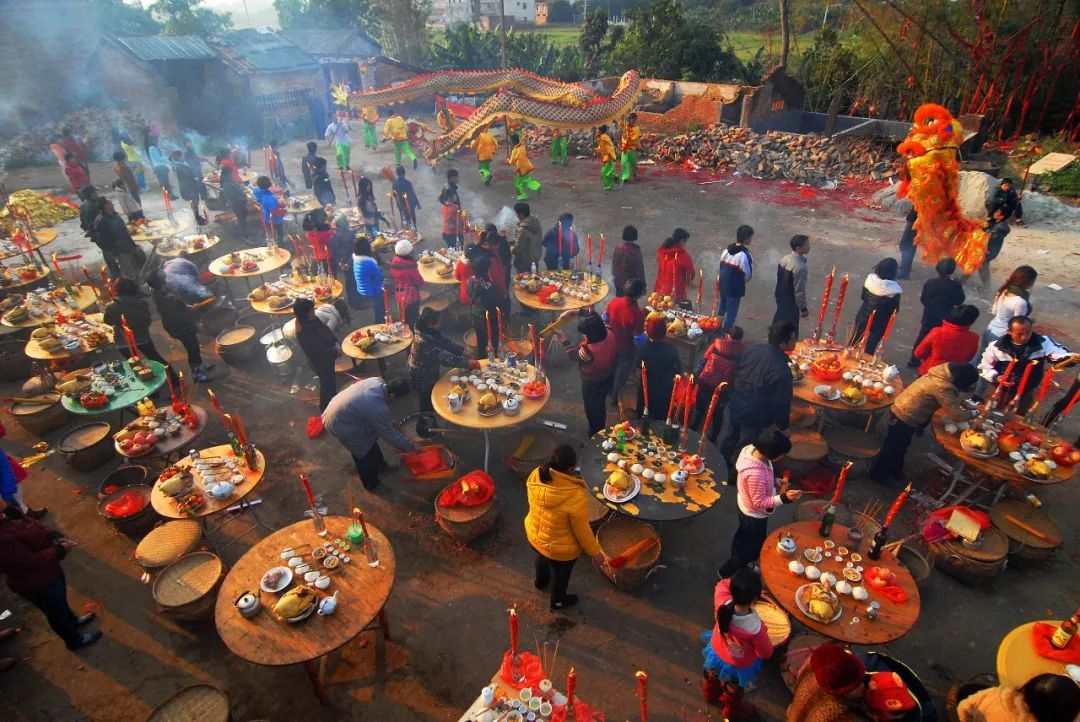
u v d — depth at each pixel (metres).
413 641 5.62
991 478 6.82
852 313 11.13
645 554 6.02
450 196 13.05
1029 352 6.76
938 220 11.57
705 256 13.56
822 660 3.60
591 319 6.81
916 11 21.22
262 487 7.50
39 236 12.41
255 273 10.73
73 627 5.53
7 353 9.51
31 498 7.31
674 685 5.21
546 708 3.98
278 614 4.55
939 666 5.29
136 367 7.78
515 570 6.34
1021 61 19.92
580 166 21.31
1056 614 5.69
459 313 10.69
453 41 33.59
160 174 18.28
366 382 6.68
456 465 7.28
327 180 15.12
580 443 8.05
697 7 49.03
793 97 23.17
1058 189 15.86
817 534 5.25
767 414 6.28
